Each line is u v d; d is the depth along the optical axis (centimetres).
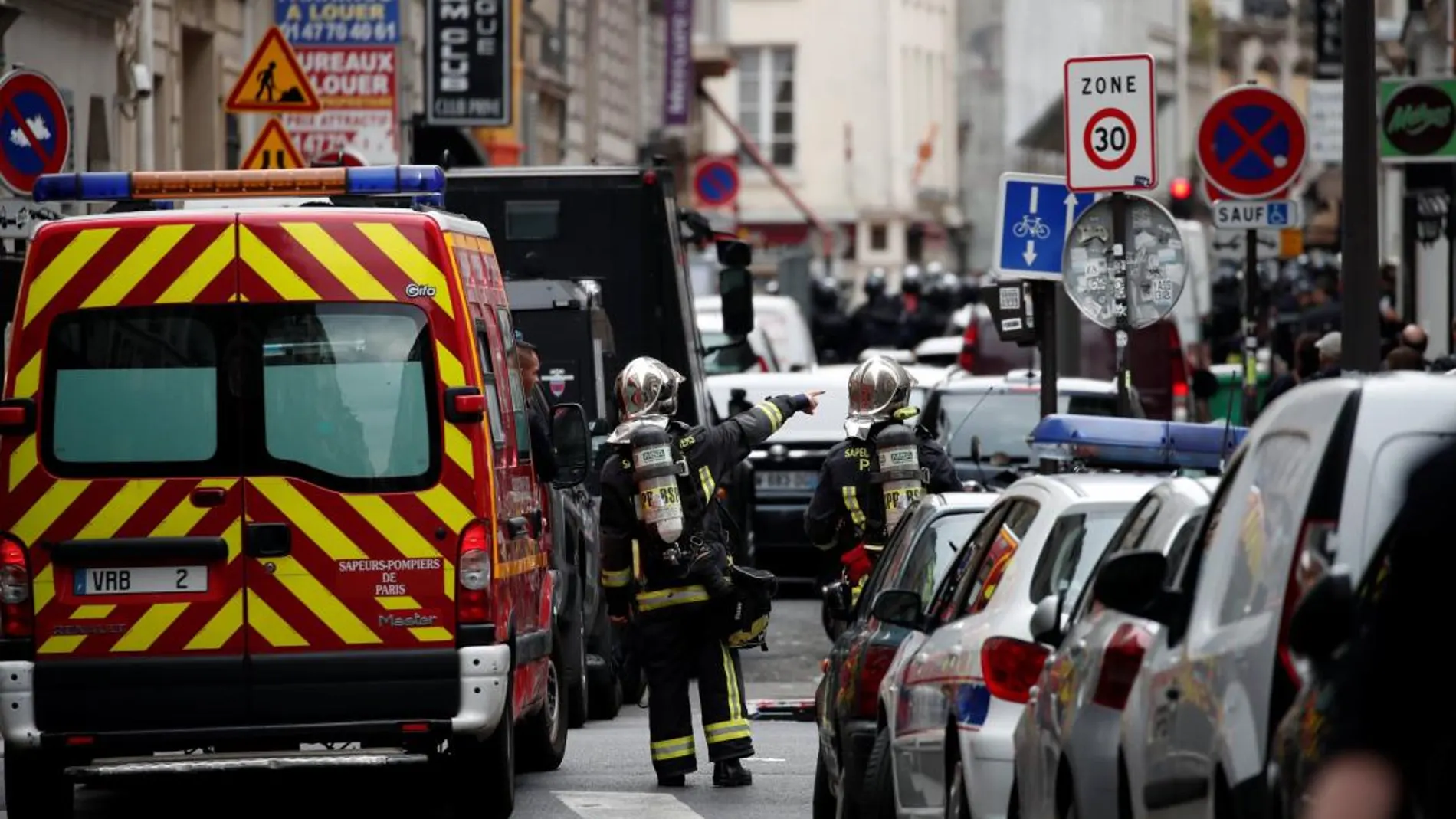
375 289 2947
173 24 7681
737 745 3444
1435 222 6638
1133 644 1900
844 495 3631
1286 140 5156
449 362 2950
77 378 2939
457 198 5488
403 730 2931
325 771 3738
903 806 2569
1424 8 9219
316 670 2922
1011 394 5959
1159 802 1744
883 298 11244
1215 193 5334
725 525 3659
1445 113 5409
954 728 2364
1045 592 2334
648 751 3909
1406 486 1518
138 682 2920
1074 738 1986
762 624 3444
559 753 3659
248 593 2923
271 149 5472
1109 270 4347
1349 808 1409
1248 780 1525
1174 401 8194
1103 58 4331
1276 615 1539
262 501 2928
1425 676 1430
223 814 3288
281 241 2945
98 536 2923
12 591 2927
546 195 5500
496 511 2980
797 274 12700
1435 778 1400
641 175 5491
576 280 5234
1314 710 1451
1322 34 12125
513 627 3077
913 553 2920
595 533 4475
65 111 4194
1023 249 4719
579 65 14575
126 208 3222
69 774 2959
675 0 17988
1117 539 2227
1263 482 1692
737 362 7688
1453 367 3775
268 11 8762
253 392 2938
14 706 2923
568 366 4975
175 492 2922
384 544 2931
